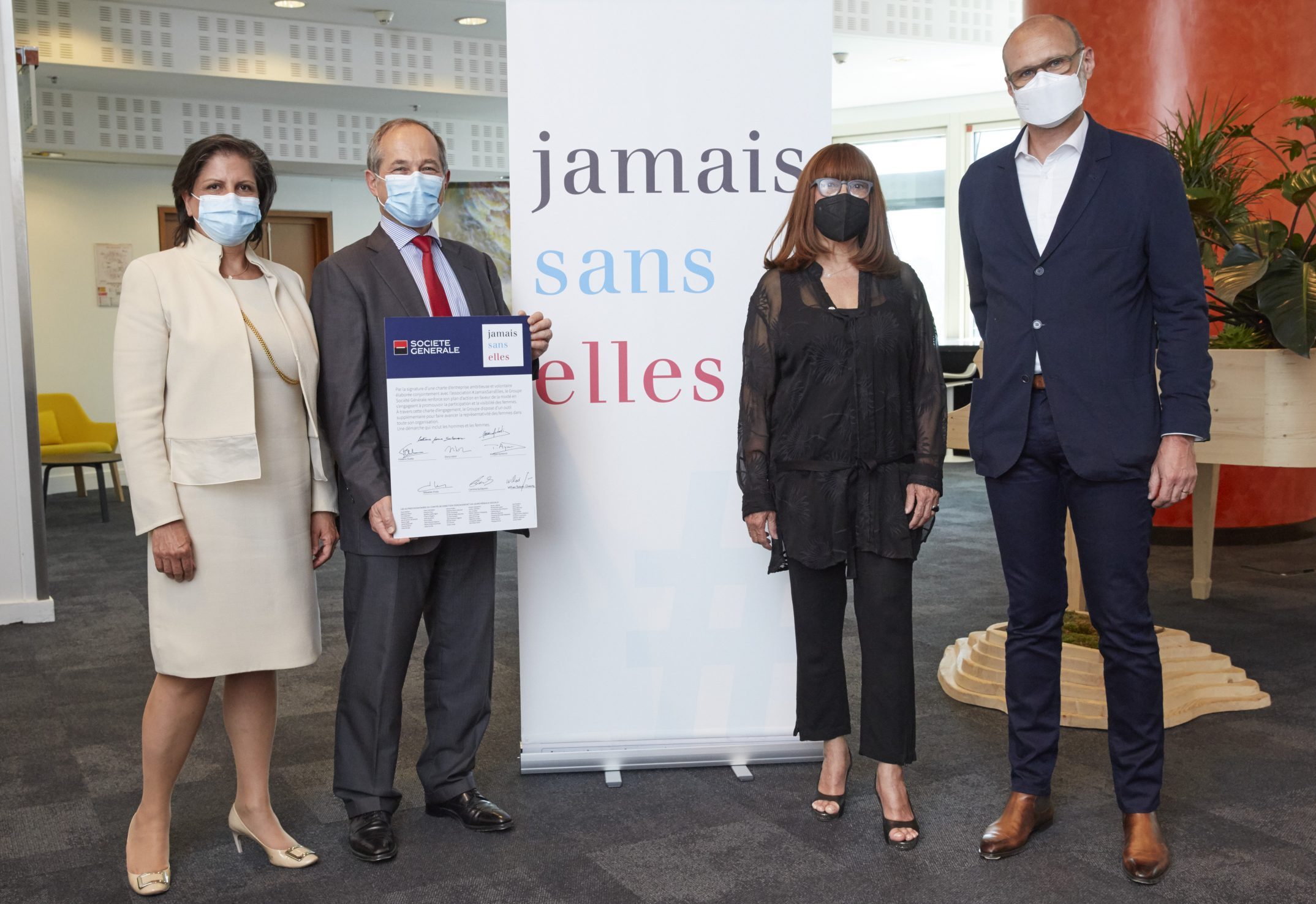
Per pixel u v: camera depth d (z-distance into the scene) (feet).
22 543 15.85
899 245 39.45
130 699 12.19
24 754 10.46
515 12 8.96
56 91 28.27
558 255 9.18
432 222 8.28
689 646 9.62
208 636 7.35
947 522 23.13
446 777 8.66
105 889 7.67
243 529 7.40
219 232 7.25
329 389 7.85
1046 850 8.09
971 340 38.34
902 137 38.52
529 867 7.90
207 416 7.24
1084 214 7.52
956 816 8.73
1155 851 7.63
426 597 8.40
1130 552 7.61
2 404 15.64
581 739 9.64
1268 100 19.45
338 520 8.35
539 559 9.43
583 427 9.34
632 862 7.97
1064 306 7.58
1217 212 12.11
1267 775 9.47
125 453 7.16
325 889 7.61
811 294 8.21
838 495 8.11
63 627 15.62
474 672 8.63
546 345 8.48
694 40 9.09
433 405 7.79
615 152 9.13
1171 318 7.47
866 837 8.36
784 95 9.20
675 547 9.51
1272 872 7.66
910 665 8.31
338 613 16.29
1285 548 19.84
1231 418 11.41
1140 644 7.67
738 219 9.27
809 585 8.46
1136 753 7.75
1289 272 11.05
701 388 9.38
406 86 28.68
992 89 35.58
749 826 8.57
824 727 8.62
